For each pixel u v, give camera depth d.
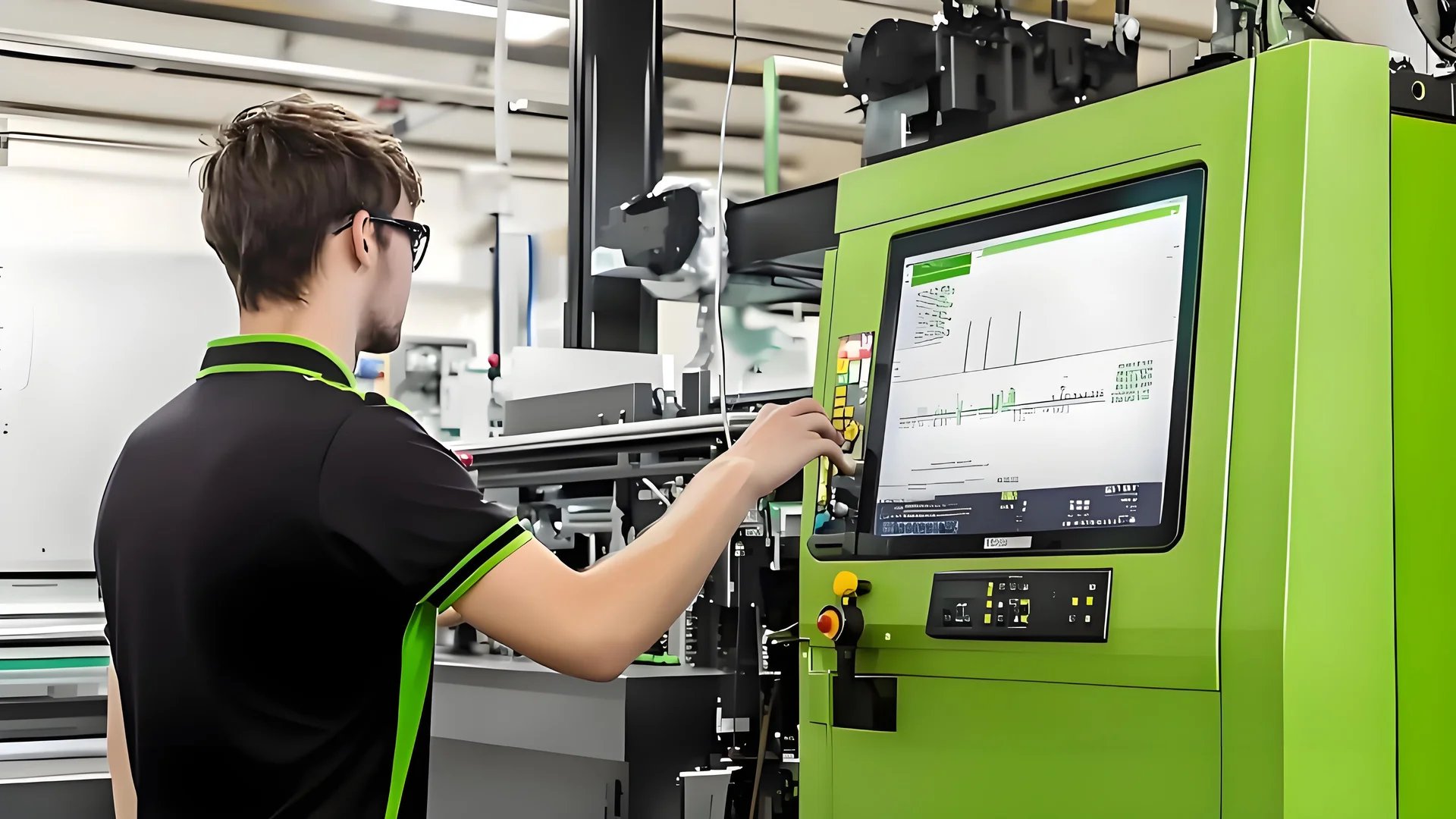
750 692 1.96
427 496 1.11
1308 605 1.03
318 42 5.31
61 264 3.67
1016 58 1.58
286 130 1.18
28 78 4.98
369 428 1.12
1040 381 1.26
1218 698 1.07
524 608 1.12
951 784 1.29
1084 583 1.17
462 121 5.77
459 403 4.08
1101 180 1.23
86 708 2.96
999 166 1.34
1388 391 1.10
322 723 1.09
